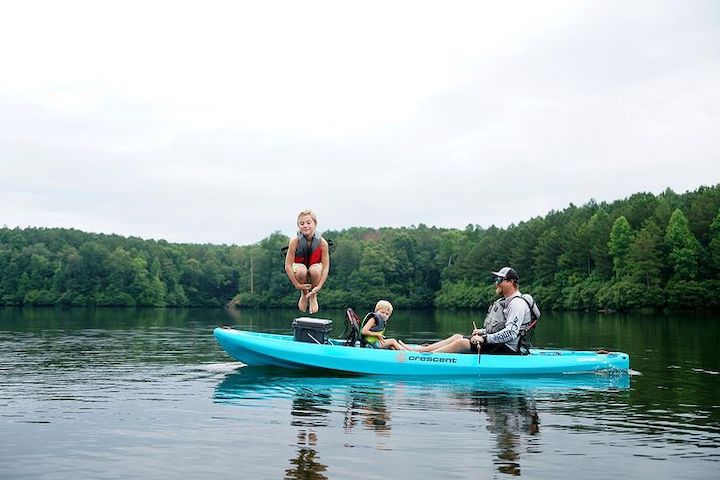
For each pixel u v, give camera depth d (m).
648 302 55.16
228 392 8.03
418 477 4.50
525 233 78.44
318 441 5.47
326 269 9.99
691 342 17.19
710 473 4.61
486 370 9.75
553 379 9.50
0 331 22.17
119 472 4.58
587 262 68.00
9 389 8.28
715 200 60.25
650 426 6.10
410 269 96.25
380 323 10.72
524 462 4.86
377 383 8.92
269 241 102.19
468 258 85.19
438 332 23.42
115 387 8.45
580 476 4.53
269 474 4.55
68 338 18.45
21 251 92.94
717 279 55.16
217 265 104.62
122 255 91.94
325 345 9.93
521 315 9.98
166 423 6.18
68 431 5.83
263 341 10.06
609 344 16.41
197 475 4.52
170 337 19.03
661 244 57.44
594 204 89.19
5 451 5.13
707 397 7.80
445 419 6.41
